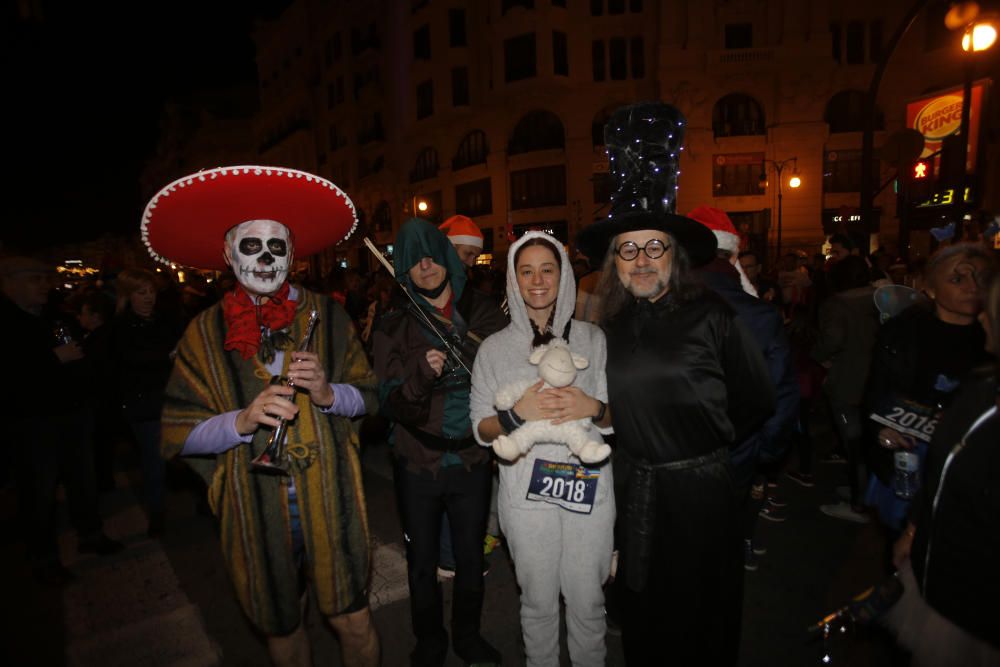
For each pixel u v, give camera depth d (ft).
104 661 9.52
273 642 6.95
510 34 90.79
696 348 6.95
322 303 7.22
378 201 117.70
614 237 7.59
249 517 6.45
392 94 111.86
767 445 9.16
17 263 11.93
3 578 12.44
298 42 139.85
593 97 90.53
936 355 8.19
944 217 32.09
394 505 15.12
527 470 7.35
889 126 85.97
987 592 4.68
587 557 7.29
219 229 6.73
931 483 5.21
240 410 6.39
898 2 84.84
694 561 6.99
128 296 14.03
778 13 84.28
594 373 7.43
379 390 8.23
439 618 8.75
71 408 12.42
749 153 87.10
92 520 13.19
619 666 9.05
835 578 11.04
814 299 22.62
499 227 96.48
